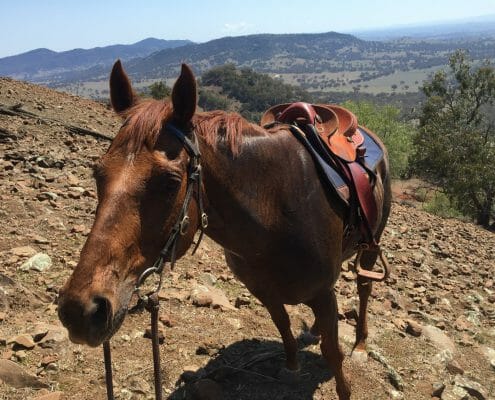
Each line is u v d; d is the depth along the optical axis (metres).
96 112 12.41
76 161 7.62
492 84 27.11
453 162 22.62
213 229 2.47
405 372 4.11
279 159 2.61
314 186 2.77
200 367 3.45
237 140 2.40
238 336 3.94
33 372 3.09
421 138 25.11
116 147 2.03
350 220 3.05
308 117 3.03
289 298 2.76
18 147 7.69
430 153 23.25
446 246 9.16
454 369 4.39
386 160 4.04
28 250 4.57
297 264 2.64
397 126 27.84
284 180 2.60
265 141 2.58
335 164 3.01
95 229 1.90
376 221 3.42
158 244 2.04
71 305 1.80
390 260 7.33
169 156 2.04
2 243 4.68
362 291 4.02
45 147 8.01
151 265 2.06
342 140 3.25
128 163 1.97
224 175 2.35
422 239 9.30
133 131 2.02
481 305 6.41
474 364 4.73
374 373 3.90
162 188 1.99
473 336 5.34
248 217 2.45
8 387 2.90
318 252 2.69
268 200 2.52
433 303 6.02
